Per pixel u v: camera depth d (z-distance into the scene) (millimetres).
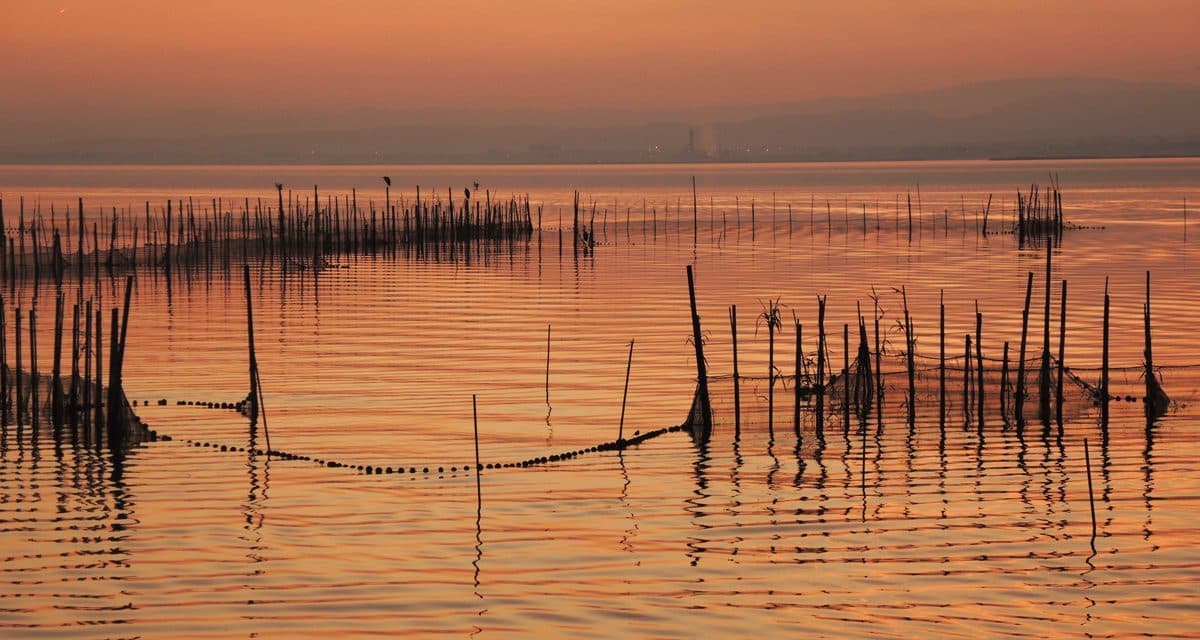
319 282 105375
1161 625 29609
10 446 46625
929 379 55438
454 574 33156
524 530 37094
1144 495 40438
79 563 33844
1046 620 29922
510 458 46031
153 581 32594
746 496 40719
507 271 115250
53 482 41969
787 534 36625
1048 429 49406
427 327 78812
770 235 161125
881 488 41500
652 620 30016
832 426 50125
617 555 34750
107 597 31406
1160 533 36469
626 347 70625
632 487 41875
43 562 33938
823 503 39812
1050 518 37969
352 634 29109
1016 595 31562
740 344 71000
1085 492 40875
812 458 45438
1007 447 46812
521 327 78812
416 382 60375
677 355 67688
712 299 93250
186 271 112625
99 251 123812
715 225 179125
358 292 98062
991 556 34531
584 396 57094
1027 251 133250
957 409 52656
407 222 149000
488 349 70188
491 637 28938
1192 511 38656
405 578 32875
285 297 94625
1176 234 153500
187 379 60938
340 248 136750
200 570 33469
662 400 56000
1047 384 51156
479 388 58875
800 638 28922
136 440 47688
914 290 97812
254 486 41812
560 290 99438
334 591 31891
